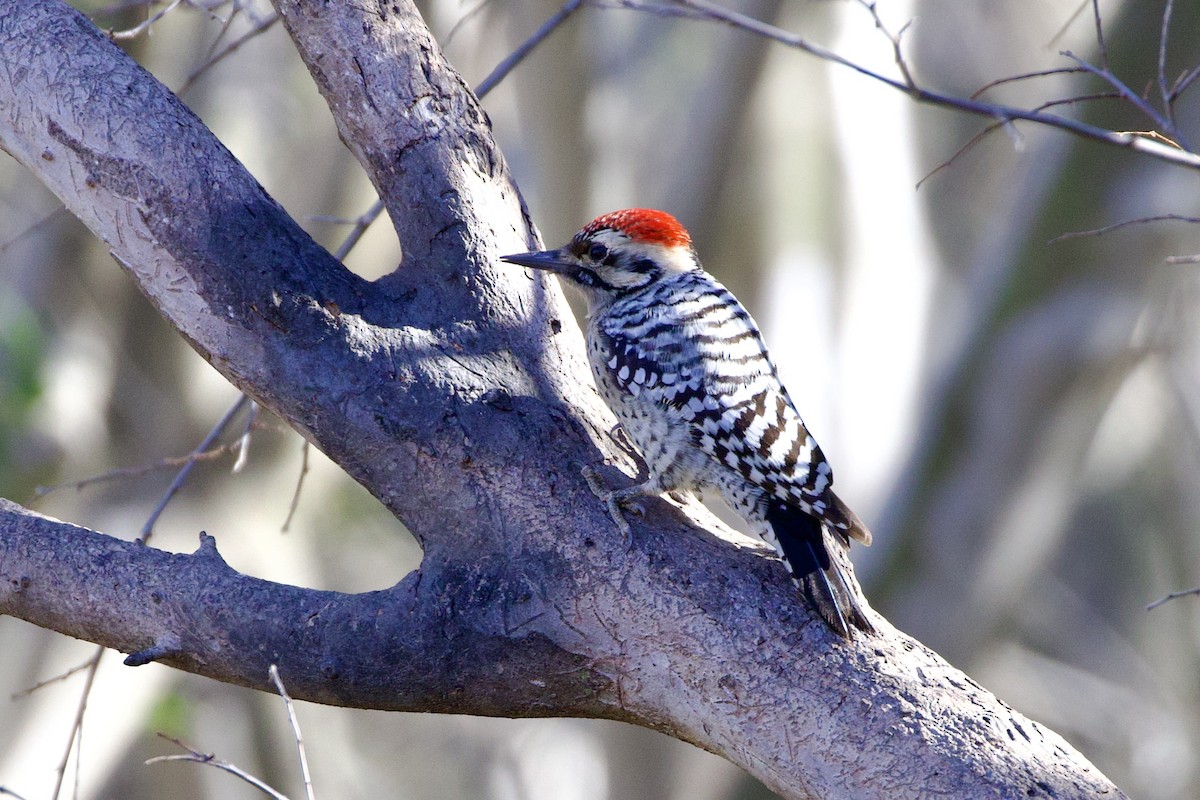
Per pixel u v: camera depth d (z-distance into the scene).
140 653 5.83
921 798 5.33
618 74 17.95
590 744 23.14
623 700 5.86
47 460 14.52
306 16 6.90
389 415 6.16
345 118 6.91
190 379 15.28
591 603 5.81
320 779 18.55
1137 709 21.00
